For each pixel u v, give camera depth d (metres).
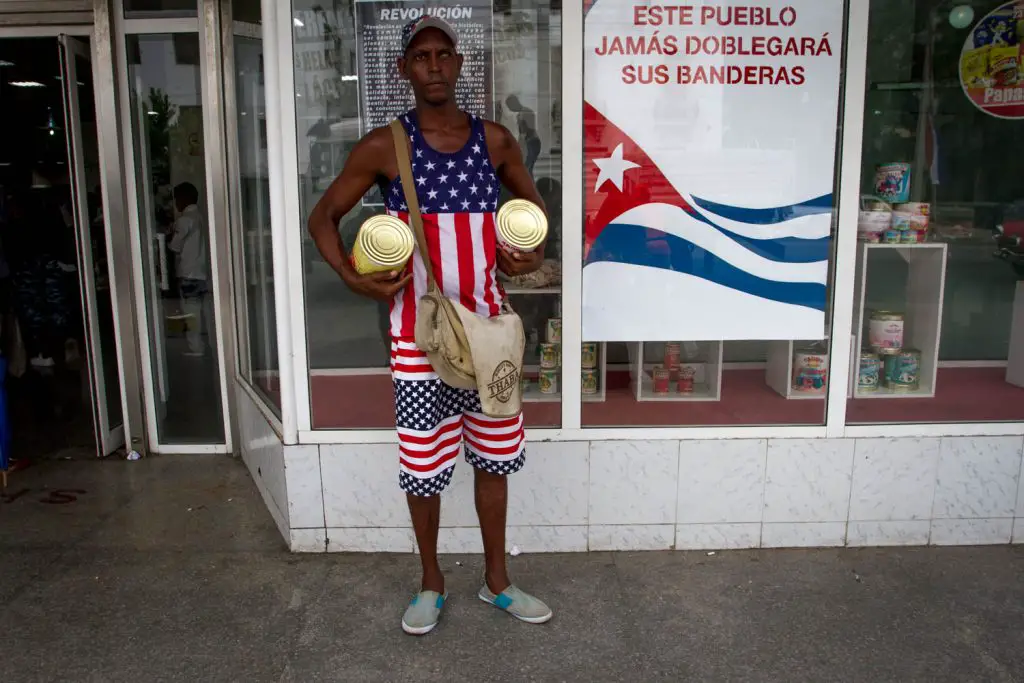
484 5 3.12
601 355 3.27
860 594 2.96
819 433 3.25
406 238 2.34
